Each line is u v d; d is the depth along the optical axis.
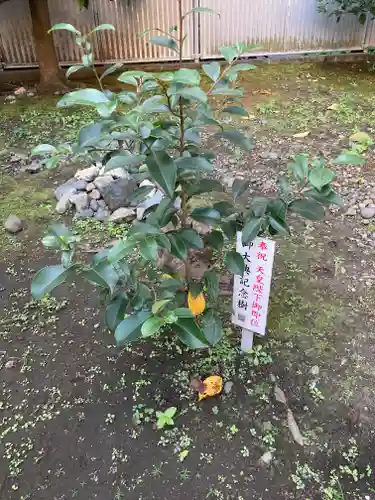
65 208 3.49
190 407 2.15
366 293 2.70
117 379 2.29
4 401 2.23
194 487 1.88
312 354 2.36
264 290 2.06
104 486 1.90
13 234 3.31
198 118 1.74
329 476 1.90
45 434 2.09
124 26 5.69
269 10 5.72
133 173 2.10
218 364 2.32
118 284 1.91
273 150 4.18
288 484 1.88
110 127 1.48
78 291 2.81
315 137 4.38
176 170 1.57
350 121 4.62
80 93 1.36
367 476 1.90
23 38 5.77
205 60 6.02
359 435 2.03
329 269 2.88
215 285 2.11
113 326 1.88
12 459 2.00
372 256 2.97
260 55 6.09
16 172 4.05
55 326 2.59
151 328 1.39
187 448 2.01
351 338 2.44
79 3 5.05
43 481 1.93
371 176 3.77
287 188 1.93
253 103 5.07
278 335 2.46
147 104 1.60
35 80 5.98
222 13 5.68
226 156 4.12
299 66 6.02
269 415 2.11
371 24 5.91
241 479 1.90
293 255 3.00
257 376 2.26
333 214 3.36
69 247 1.62
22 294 2.81
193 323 1.52
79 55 5.88
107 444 2.04
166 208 1.87
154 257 1.48
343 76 5.70
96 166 3.80
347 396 2.18
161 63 6.01
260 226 1.85
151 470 1.94
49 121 4.86
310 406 2.14
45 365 2.38
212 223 1.98
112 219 3.30
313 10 5.75
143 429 2.09
